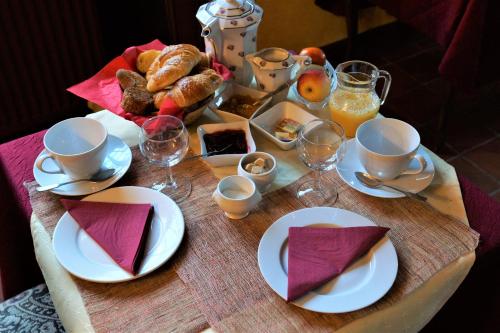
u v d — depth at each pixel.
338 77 1.12
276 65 1.13
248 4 1.18
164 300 0.78
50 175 1.00
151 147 0.93
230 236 0.87
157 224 0.89
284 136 1.09
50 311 1.01
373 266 0.80
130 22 2.19
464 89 1.81
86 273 0.80
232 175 0.99
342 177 0.98
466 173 2.06
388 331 0.76
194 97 1.04
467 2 1.67
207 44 1.21
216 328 0.73
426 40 2.84
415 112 2.35
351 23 2.42
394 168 0.93
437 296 0.81
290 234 0.84
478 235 0.87
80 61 2.04
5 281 1.08
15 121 2.04
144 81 1.14
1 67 1.89
